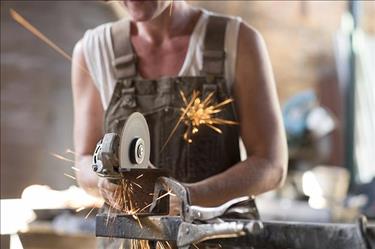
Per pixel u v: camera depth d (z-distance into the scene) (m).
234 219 2.00
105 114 2.68
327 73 8.71
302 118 6.05
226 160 2.63
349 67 7.50
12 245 4.67
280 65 8.78
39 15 6.13
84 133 2.77
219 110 2.60
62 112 6.22
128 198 1.99
